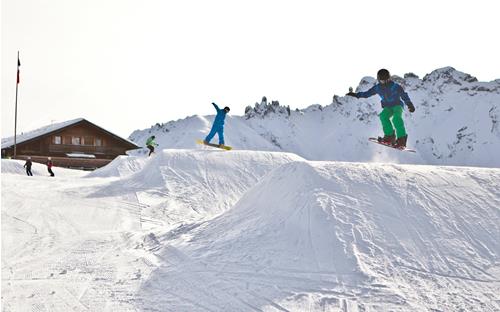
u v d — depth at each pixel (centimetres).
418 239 648
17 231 938
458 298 510
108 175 2628
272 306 493
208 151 1988
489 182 807
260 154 2014
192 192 1583
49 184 1898
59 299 527
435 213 713
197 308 493
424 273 569
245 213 873
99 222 1077
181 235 852
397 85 955
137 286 574
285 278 568
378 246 626
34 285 580
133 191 1579
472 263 595
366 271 566
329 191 773
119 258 722
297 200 779
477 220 698
